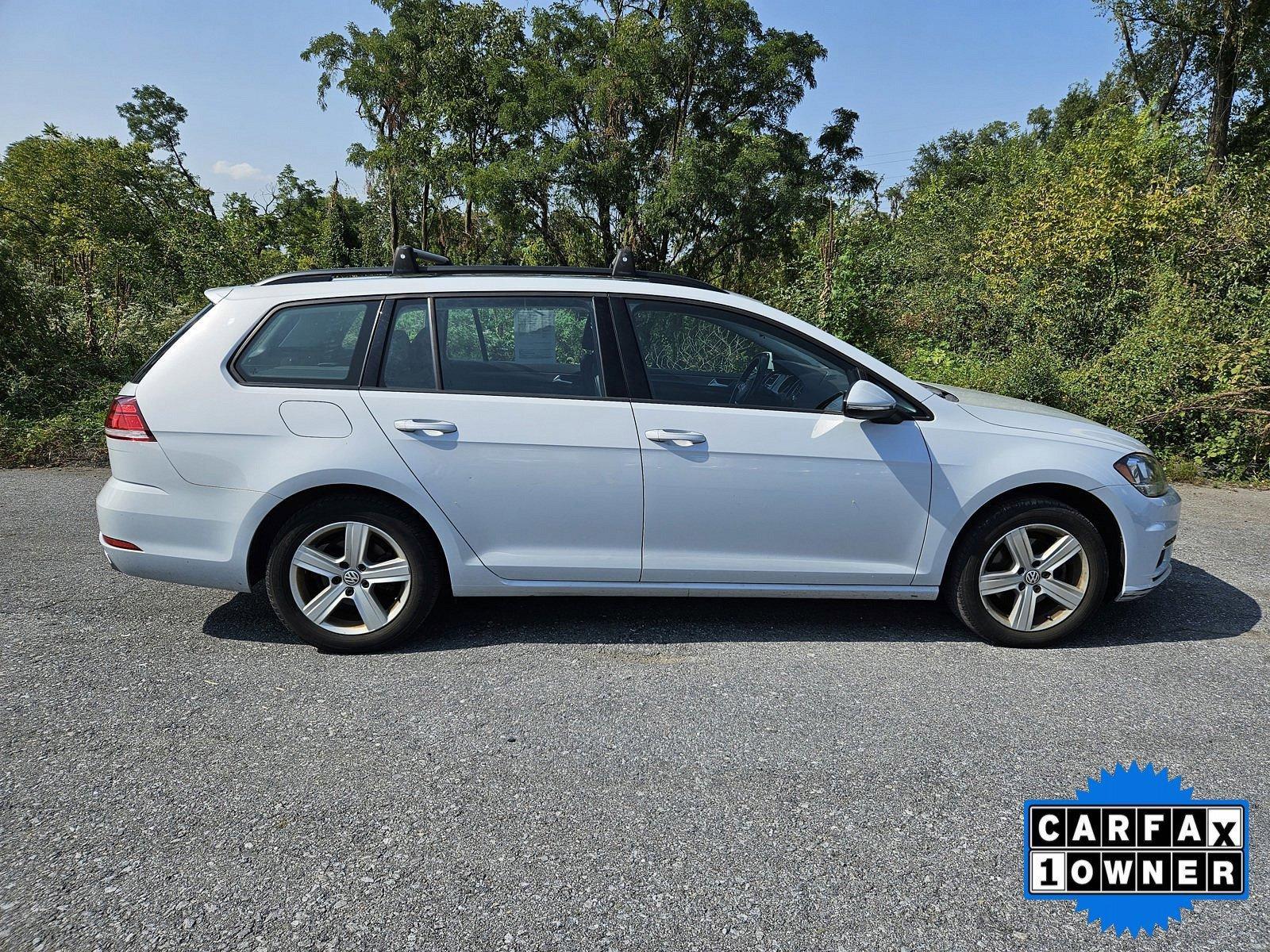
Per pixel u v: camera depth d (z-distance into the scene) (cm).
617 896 213
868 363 369
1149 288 1006
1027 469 360
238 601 425
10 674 335
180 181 4291
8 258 1009
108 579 453
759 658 362
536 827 242
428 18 2436
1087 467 364
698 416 355
